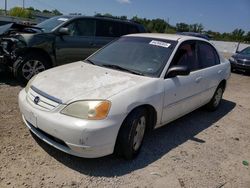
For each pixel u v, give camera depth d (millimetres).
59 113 3314
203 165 3973
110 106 3312
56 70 4285
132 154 3748
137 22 9062
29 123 3768
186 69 4148
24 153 3637
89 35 7645
